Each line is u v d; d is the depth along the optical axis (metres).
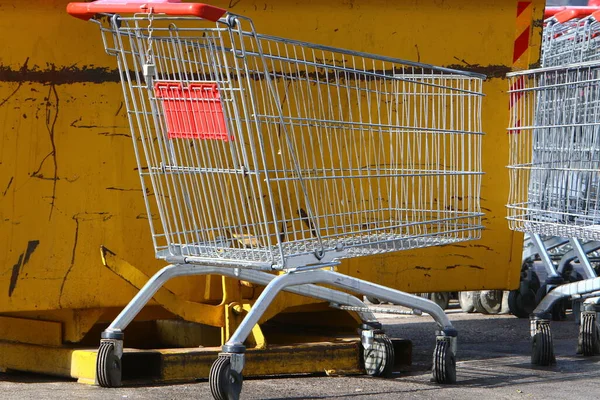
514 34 7.16
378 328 6.11
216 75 5.07
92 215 6.07
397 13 6.80
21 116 5.83
